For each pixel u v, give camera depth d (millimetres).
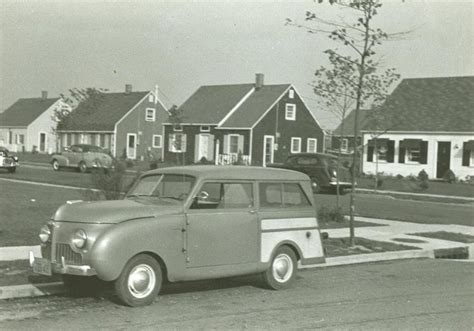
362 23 13297
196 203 8328
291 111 50312
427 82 44844
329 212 18469
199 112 52750
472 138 38906
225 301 8375
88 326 6820
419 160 41219
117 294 7711
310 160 28828
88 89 65500
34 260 7973
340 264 12430
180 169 8742
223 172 8719
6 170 36969
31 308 7691
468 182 38500
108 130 60438
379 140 42562
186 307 7918
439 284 10227
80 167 37344
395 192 31422
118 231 7527
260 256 9000
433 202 27734
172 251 7980
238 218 8719
